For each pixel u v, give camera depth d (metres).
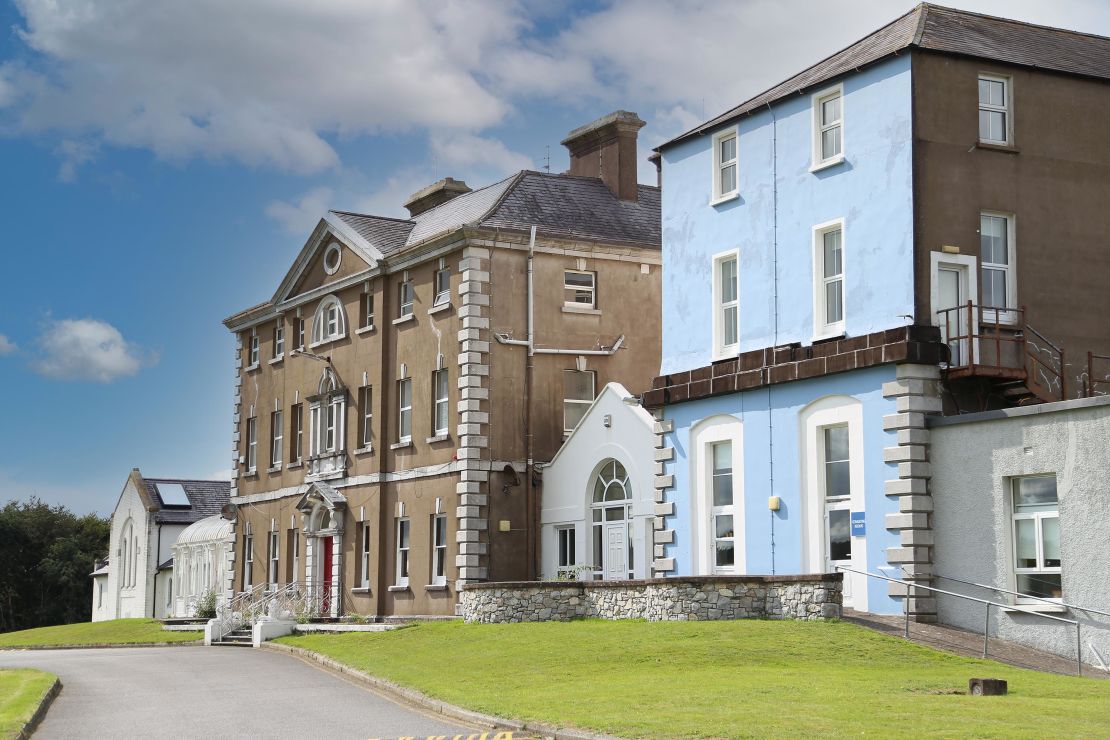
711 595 25.95
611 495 35.47
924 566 25.44
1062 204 28.00
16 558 87.12
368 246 42.56
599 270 39.72
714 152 32.09
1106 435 22.80
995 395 26.77
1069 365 27.50
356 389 43.59
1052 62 28.52
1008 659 22.58
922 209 26.50
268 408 50.53
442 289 39.84
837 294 28.48
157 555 67.69
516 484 37.69
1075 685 19.08
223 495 71.56
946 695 17.81
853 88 28.08
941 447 25.69
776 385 29.14
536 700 19.00
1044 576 23.91
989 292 27.16
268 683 25.45
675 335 33.00
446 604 37.78
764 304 30.08
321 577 44.78
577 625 27.77
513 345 38.09
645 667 21.92
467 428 37.28
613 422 35.19
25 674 26.97
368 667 26.23
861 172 27.70
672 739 14.81
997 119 27.80
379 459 41.53
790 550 28.45
